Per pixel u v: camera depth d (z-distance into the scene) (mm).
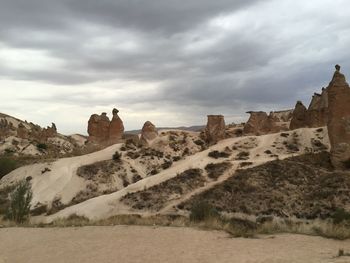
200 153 83688
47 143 147000
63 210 63156
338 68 62438
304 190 55906
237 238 18484
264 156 76250
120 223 23641
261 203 54344
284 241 17859
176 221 23797
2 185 82812
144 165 91312
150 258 15305
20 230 23125
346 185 53219
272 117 100938
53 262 15711
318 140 79062
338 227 20312
